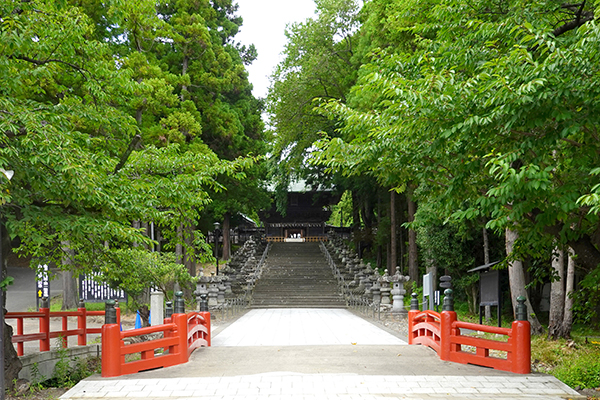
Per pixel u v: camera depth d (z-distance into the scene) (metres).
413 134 7.18
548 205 6.69
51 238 8.09
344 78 27.03
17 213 7.93
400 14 10.24
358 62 24.41
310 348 10.45
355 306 25.23
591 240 7.93
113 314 7.83
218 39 27.45
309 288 31.02
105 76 9.42
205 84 25.12
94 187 7.25
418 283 31.14
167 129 20.91
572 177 7.10
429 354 9.58
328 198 55.75
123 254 10.01
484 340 8.34
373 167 8.16
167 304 10.76
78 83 11.84
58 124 7.99
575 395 6.66
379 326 16.27
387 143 7.47
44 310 11.02
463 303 25.14
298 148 28.67
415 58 8.43
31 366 9.84
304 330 14.95
